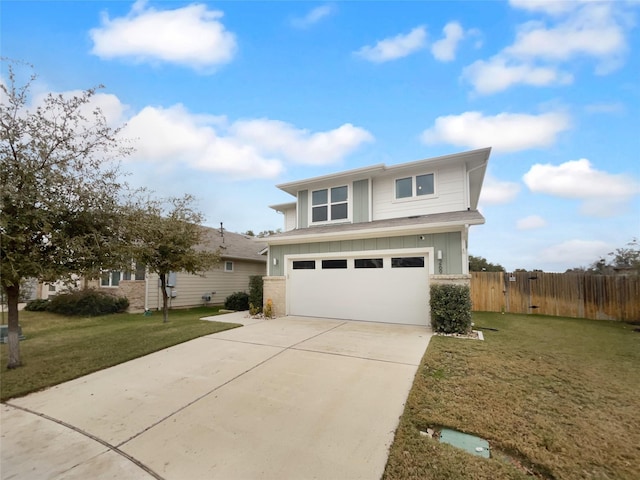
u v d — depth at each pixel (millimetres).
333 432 3275
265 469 2711
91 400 4199
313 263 10875
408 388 4324
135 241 8008
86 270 5551
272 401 4031
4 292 5812
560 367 5238
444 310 7895
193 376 4984
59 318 12125
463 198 10398
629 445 3023
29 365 5645
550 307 11945
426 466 2678
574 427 3340
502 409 3709
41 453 3014
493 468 2645
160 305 14945
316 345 6652
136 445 3129
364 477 2574
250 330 8359
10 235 4730
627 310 10656
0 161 4746
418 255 9156
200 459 2879
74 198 5414
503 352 6031
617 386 4461
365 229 9664
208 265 11227
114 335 8086
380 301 9617
